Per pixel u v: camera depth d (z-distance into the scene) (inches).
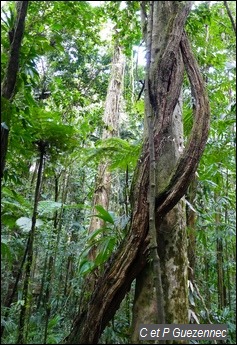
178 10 114.6
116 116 269.4
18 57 95.7
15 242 167.5
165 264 101.7
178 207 111.0
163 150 106.0
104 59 311.6
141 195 100.5
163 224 106.7
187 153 100.7
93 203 242.1
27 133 113.9
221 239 185.9
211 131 172.7
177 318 96.3
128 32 171.5
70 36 214.4
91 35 222.2
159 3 118.6
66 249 222.5
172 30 112.2
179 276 102.0
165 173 103.3
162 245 104.0
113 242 118.4
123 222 126.0
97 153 158.7
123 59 284.5
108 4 162.7
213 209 188.1
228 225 171.5
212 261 199.0
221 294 182.7
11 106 93.8
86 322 98.5
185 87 164.9
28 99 114.1
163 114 107.6
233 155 166.4
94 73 310.2
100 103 328.5
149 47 108.3
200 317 143.3
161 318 79.4
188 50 113.4
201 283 174.6
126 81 331.9
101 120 245.8
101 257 118.3
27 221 141.6
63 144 120.4
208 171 166.6
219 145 167.0
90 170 292.7
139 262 97.7
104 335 115.4
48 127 116.6
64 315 172.7
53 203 174.7
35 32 138.3
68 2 138.9
